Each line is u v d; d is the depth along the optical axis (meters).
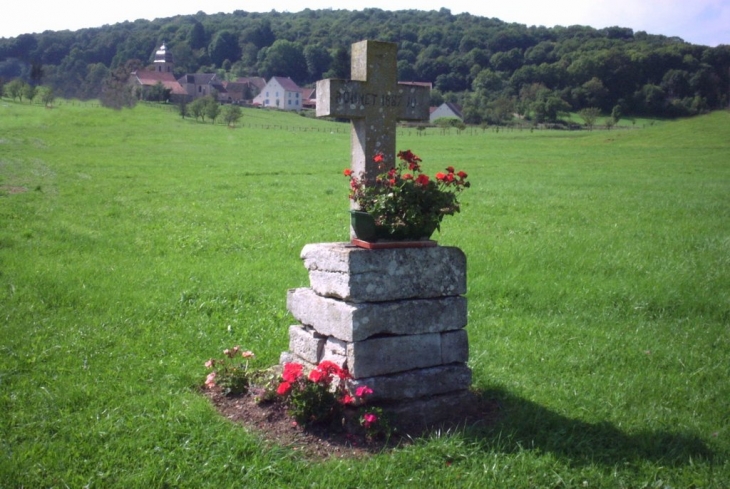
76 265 13.25
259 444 5.85
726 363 8.30
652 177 34.72
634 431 6.30
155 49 172.38
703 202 24.38
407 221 6.34
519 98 131.62
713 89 122.31
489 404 6.87
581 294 11.43
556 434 6.13
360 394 5.96
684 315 10.57
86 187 28.25
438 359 6.59
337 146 57.56
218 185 30.02
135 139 58.44
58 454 5.67
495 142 65.62
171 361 7.98
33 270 12.41
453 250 6.66
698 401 7.10
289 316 10.00
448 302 6.62
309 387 6.14
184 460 5.61
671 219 20.66
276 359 8.13
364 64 6.91
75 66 116.69
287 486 5.25
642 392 7.36
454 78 156.12
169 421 6.27
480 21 199.25
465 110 113.12
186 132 67.56
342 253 6.23
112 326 9.34
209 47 189.75
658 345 8.97
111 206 23.11
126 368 7.74
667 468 5.59
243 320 9.87
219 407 6.71
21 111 73.88
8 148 45.94
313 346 6.75
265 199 25.62
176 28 198.00
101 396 6.85
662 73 127.88
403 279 6.38
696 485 5.36
